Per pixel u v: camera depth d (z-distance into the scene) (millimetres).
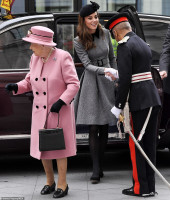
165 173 23453
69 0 39781
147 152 19406
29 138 22703
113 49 23359
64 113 19359
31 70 19672
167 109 23062
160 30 24297
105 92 21938
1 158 27438
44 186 20359
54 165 25094
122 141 23281
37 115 19484
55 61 19250
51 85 19188
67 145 19391
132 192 19672
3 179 22797
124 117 18641
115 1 40344
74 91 19078
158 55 24172
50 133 18719
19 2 39125
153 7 40688
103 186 21234
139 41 18938
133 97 18750
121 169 24359
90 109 21766
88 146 23266
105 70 20359
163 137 23250
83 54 21750
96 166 21781
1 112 22578
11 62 23000
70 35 23469
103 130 22328
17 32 23203
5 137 22578
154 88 19016
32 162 26328
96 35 21953
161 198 19266
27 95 22625
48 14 23547
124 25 19078
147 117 18812
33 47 19000
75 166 25141
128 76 18438
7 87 19594
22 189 21000
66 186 19938
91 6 21406
